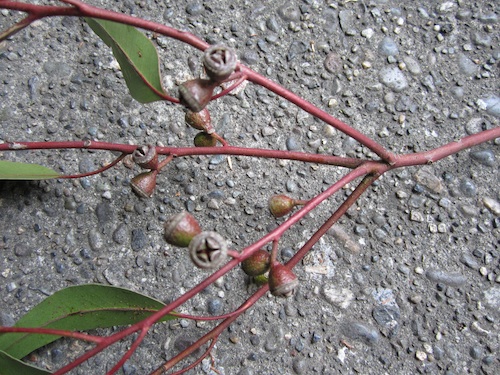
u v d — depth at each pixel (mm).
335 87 194
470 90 195
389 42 200
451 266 175
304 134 188
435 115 192
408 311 170
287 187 182
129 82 138
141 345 164
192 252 107
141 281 170
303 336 168
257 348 166
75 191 177
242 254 116
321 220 178
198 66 195
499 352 167
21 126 182
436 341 168
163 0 200
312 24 200
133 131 185
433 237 178
